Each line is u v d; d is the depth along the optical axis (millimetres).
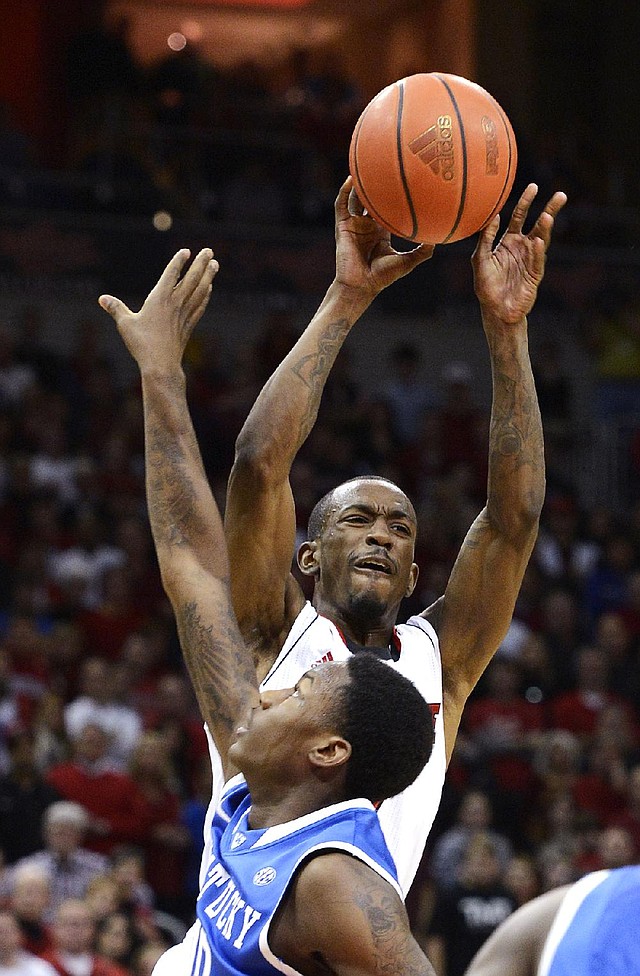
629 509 25875
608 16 32969
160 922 13805
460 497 21969
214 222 26281
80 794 14523
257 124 28203
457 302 27406
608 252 27734
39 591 18906
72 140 29484
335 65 32531
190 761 15984
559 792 16297
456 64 34156
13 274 25078
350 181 5863
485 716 17781
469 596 5938
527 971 4656
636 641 20609
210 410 23250
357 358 26891
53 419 22172
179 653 18531
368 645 5797
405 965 3832
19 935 11977
